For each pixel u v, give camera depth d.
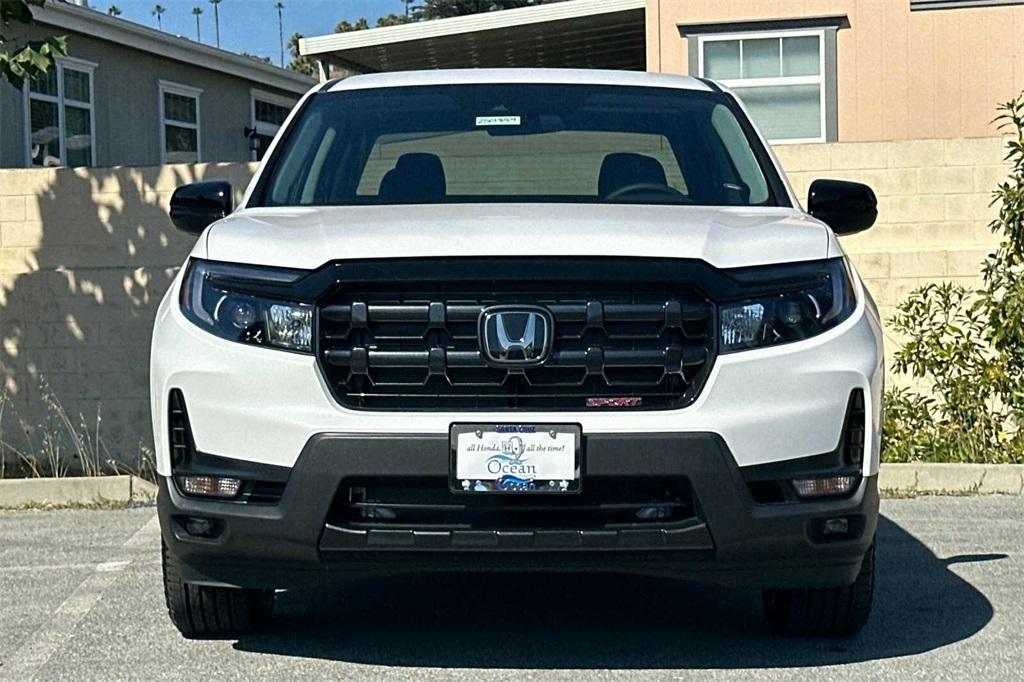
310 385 4.29
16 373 10.83
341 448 4.24
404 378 4.31
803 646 5.01
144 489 8.36
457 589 5.95
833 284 4.52
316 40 18.38
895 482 8.56
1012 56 15.09
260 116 26.86
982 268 9.98
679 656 4.88
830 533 4.40
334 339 4.34
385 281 4.30
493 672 4.68
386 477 4.25
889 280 10.30
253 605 5.03
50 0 19.33
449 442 4.23
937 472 8.53
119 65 21.89
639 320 4.31
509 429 4.23
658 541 4.26
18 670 4.79
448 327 4.30
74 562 6.58
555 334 4.29
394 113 5.88
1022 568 6.29
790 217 5.02
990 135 15.16
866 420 4.46
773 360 4.34
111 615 5.52
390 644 5.05
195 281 4.52
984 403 9.27
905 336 10.17
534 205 5.13
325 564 4.32
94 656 4.94
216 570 4.46
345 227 4.57
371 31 18.09
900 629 5.25
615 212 4.85
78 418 10.80
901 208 10.91
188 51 23.42
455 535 4.25
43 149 19.91
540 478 4.23
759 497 4.34
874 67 15.35
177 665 4.79
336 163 5.64
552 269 4.29
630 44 19.42
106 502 8.30
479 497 4.26
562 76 6.14
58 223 11.51
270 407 4.30
